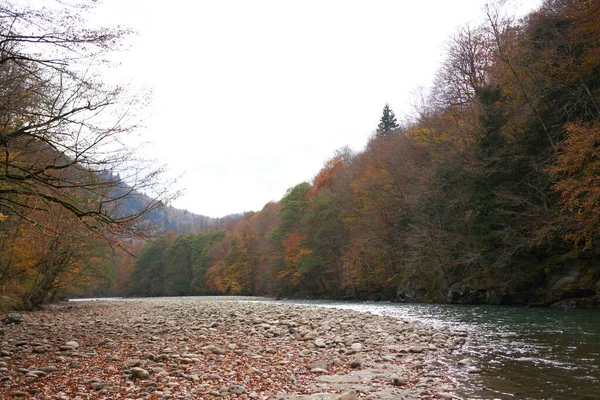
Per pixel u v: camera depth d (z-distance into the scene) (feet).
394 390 24.32
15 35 27.53
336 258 185.47
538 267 92.58
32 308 94.94
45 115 32.01
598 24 76.89
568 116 85.87
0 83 28.66
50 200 34.37
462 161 113.39
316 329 50.44
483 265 102.42
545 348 36.83
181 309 90.02
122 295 377.50
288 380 26.58
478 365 30.68
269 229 273.13
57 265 98.53
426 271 123.95
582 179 71.72
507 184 97.71
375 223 151.84
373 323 56.85
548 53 89.81
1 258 77.87
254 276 284.00
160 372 27.40
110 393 22.65
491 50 116.16
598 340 39.83
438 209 118.83
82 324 58.54
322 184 240.53
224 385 25.04
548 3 98.22
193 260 353.31
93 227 36.78
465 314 74.33
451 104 129.59
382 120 264.52
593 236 77.61
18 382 24.48
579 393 22.80
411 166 137.59
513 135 100.17
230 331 48.93
